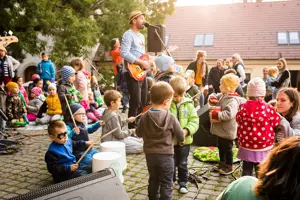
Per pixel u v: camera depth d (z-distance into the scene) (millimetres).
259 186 1207
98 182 2193
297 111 3191
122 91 8977
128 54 5062
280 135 3170
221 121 3812
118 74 8953
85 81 6340
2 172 4168
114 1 14570
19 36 11695
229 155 4004
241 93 6672
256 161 3168
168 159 2791
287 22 26781
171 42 27125
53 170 3369
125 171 4191
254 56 24891
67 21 12211
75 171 3523
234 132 3877
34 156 4891
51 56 12258
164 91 2787
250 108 3178
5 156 4887
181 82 3279
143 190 3580
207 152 4762
